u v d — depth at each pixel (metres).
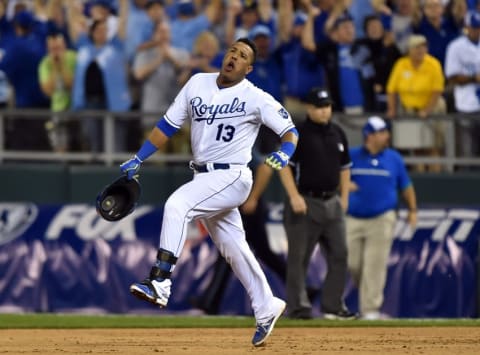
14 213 44.50
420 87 48.16
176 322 35.53
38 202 47.22
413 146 48.16
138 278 44.38
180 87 48.34
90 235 44.50
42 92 49.06
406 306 44.81
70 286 44.12
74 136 47.75
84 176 47.44
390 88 48.28
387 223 41.22
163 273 22.08
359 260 41.50
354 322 34.44
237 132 22.53
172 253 22.11
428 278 45.09
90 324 34.19
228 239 23.27
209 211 22.62
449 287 45.19
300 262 36.25
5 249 44.19
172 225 22.16
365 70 48.16
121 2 48.53
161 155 48.19
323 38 47.59
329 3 47.94
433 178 48.25
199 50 47.97
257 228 43.25
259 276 23.48
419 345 24.75
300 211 35.50
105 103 48.47
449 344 25.12
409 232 45.16
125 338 27.80
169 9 49.19
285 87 47.72
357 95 48.00
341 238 36.69
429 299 45.06
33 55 48.84
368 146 41.16
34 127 47.66
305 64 47.50
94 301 44.12
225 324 34.22
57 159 47.75
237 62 22.44
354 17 48.53
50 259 44.25
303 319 36.03
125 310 44.12
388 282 44.75
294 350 23.02
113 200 23.44
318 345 24.67
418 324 34.03
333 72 47.84
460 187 48.41
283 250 43.81
